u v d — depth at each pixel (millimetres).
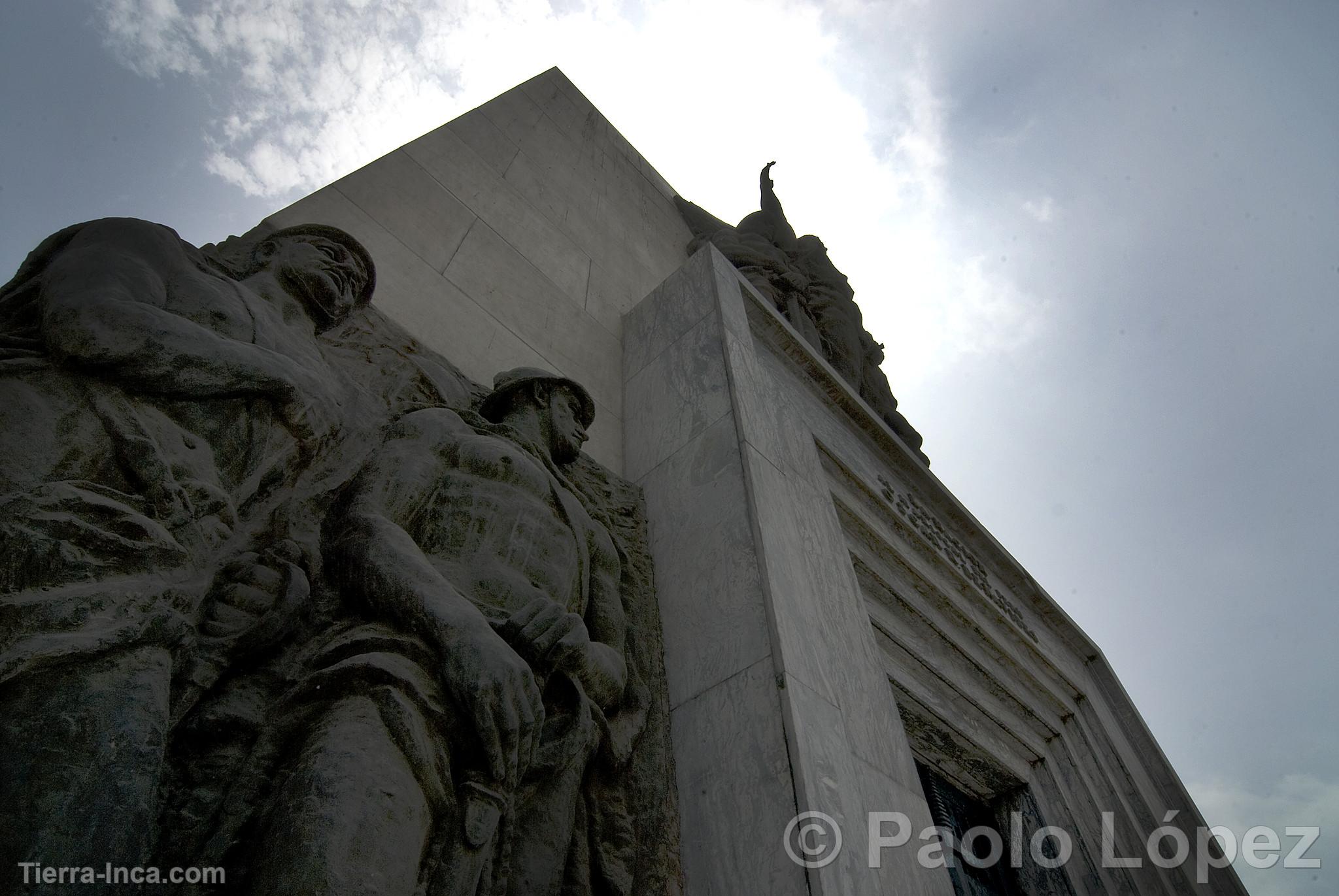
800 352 6895
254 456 2387
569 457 3695
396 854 1735
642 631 3664
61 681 1590
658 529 4309
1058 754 6891
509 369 4652
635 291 6988
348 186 4734
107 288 2205
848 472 6371
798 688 3123
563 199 7215
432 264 4812
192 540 2031
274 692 2133
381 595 2264
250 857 1720
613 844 2807
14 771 1455
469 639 2141
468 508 2803
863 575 5805
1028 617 8250
